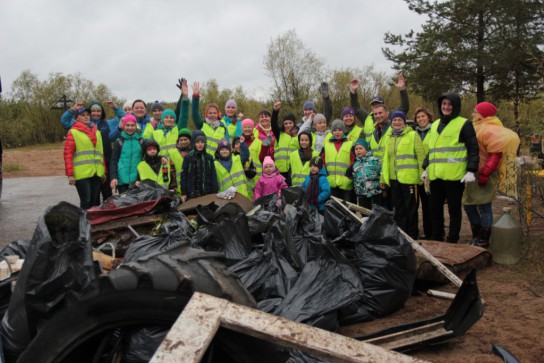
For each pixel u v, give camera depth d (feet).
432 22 51.16
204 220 16.84
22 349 8.02
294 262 14.26
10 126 108.58
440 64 50.42
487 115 21.43
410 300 15.89
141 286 7.64
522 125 25.50
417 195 22.71
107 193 30.32
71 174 26.25
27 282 7.64
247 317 7.18
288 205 17.67
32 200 38.99
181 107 28.89
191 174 23.72
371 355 7.05
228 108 31.37
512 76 49.16
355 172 24.14
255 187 24.53
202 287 7.77
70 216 8.64
